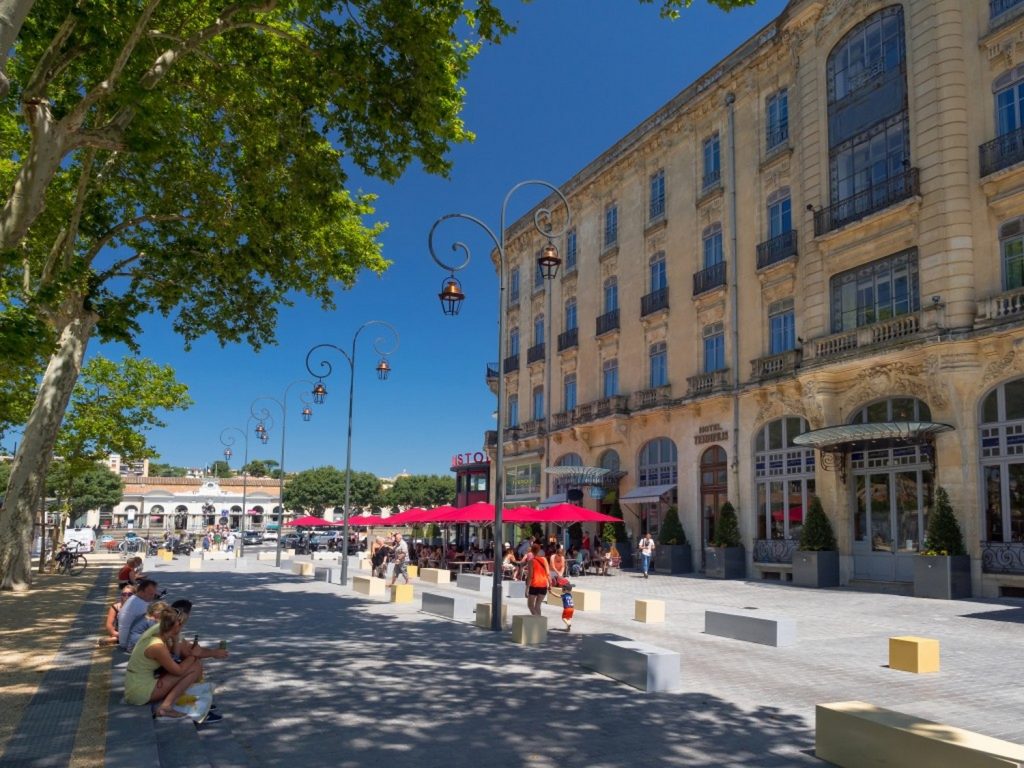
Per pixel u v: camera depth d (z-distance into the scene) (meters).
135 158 17.25
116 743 6.26
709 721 7.65
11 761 5.78
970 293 19.58
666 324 32.09
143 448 34.75
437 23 12.00
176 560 42.59
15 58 13.98
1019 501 18.25
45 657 10.52
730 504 26.92
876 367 21.73
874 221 22.12
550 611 17.62
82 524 79.50
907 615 15.95
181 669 7.69
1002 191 19.19
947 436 19.59
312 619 15.66
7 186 18.58
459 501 50.50
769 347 26.80
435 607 16.56
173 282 19.08
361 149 13.59
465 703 8.41
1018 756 4.93
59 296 11.98
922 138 20.86
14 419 28.59
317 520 47.41
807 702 8.41
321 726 7.49
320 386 32.78
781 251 26.20
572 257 40.44
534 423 42.19
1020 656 11.15
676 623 15.27
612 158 36.47
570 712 8.02
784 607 17.69
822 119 24.81
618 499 33.03
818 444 22.45
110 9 11.66
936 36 20.70
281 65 15.62
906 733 5.60
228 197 17.75
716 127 30.27
